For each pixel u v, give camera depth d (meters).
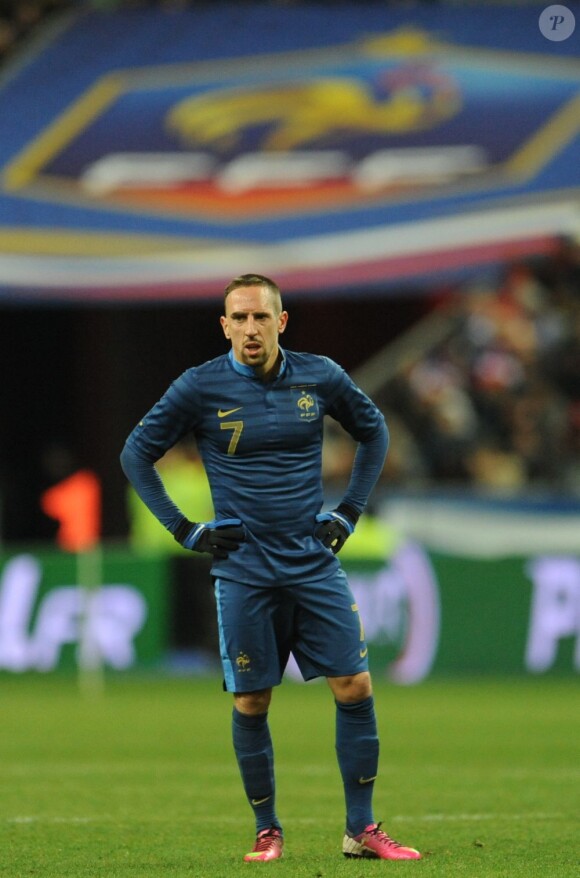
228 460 21.03
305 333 90.81
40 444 99.62
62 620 60.53
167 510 21.33
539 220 72.25
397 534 62.34
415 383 79.81
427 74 82.38
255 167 76.75
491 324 80.88
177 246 71.56
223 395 20.97
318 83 82.12
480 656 59.81
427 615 60.12
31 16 85.75
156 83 81.94
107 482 83.44
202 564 64.06
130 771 34.53
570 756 37.22
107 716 48.06
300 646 21.39
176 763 36.19
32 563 60.59
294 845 23.11
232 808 28.06
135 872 20.53
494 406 79.50
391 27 85.88
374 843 21.41
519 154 76.50
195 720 46.75
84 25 86.12
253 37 85.38
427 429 79.00
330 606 21.03
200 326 90.25
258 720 21.55
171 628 63.62
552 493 72.44
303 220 73.06
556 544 66.19
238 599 20.94
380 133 78.81
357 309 90.19
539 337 80.69
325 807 28.03
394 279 71.25
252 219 73.19
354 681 21.09
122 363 84.94
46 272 70.12
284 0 88.81
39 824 25.86
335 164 76.62
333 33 85.81
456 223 72.38
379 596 60.41
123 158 77.00
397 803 28.62
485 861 21.30
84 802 29.00
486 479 77.69
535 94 80.62
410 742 40.31
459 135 78.00
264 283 20.86
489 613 59.88
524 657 59.53
